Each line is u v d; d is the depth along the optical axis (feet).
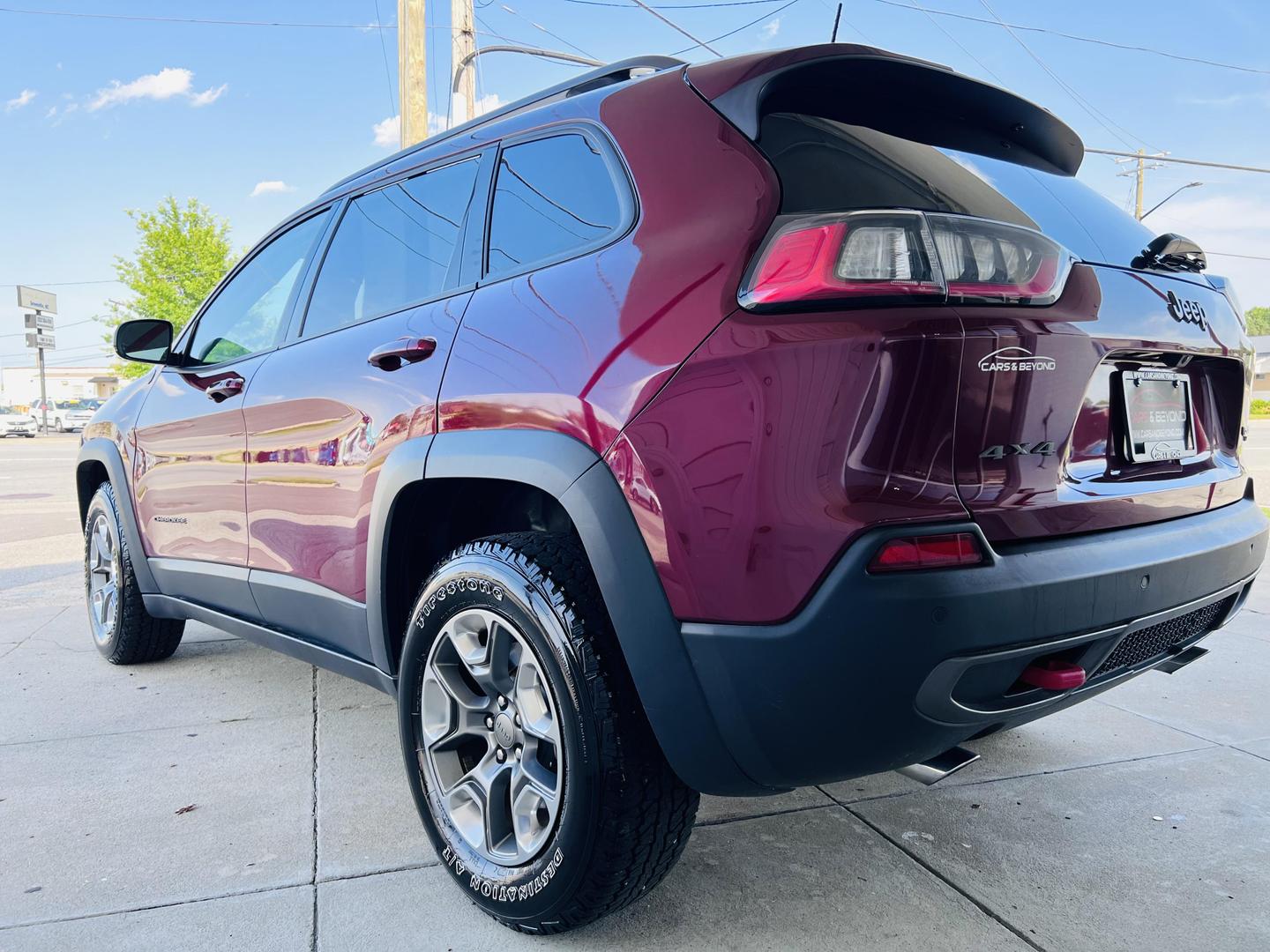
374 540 7.02
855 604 4.49
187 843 7.12
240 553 9.21
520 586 5.64
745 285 4.87
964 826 7.36
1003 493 4.96
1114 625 5.23
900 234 4.66
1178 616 5.79
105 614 12.31
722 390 4.80
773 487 4.66
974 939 5.77
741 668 4.78
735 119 5.34
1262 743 9.05
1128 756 8.75
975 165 6.04
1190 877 6.51
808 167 5.23
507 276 6.50
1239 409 7.10
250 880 6.57
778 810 7.69
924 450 4.66
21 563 21.22
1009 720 5.24
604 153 6.06
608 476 5.20
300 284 9.18
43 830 7.35
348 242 8.64
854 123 5.69
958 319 4.68
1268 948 5.65
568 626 5.40
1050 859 6.80
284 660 12.50
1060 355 5.15
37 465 61.11
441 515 7.18
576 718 5.33
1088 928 5.88
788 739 4.79
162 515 10.69
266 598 8.84
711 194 5.28
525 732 5.83
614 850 5.30
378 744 9.22
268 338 9.45
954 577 4.60
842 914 6.07
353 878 6.60
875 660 4.53
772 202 5.00
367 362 7.36
